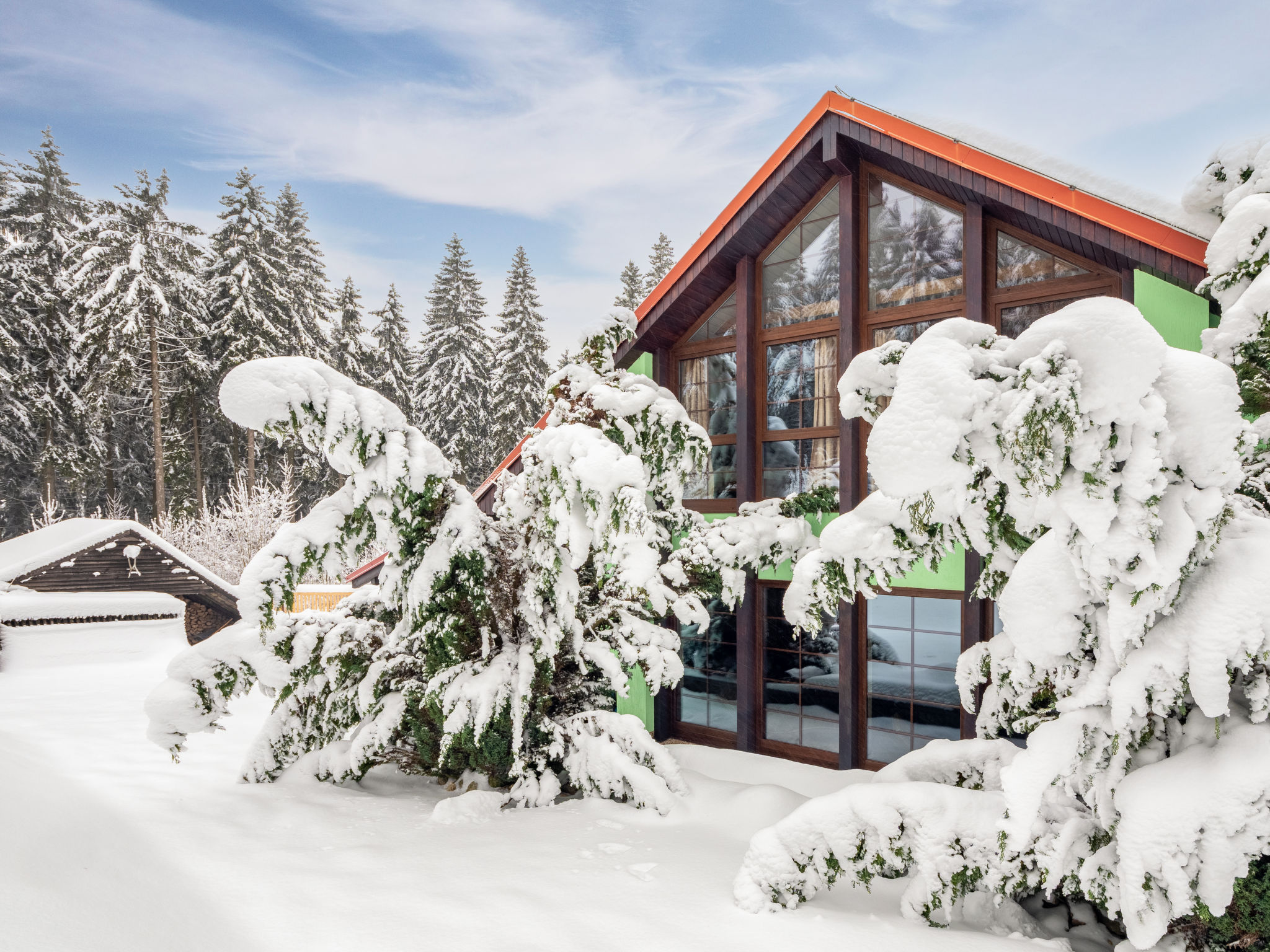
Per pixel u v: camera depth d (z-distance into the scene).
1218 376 3.54
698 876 5.28
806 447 9.52
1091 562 3.70
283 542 6.41
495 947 4.22
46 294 37.84
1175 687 3.79
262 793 7.29
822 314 9.40
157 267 37.09
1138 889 3.60
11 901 3.20
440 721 7.24
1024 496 4.09
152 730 6.76
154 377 36.47
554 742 7.42
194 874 4.95
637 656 7.56
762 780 7.97
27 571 16.33
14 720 10.41
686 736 10.62
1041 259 7.82
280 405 5.89
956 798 4.57
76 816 4.82
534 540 7.34
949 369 3.94
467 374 46.16
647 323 10.34
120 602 16.80
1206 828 3.53
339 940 4.24
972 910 4.83
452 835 6.14
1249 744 3.73
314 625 7.74
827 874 4.74
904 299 8.71
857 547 5.70
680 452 7.60
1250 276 5.20
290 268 43.25
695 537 8.29
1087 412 3.57
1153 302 6.78
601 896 4.94
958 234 8.31
